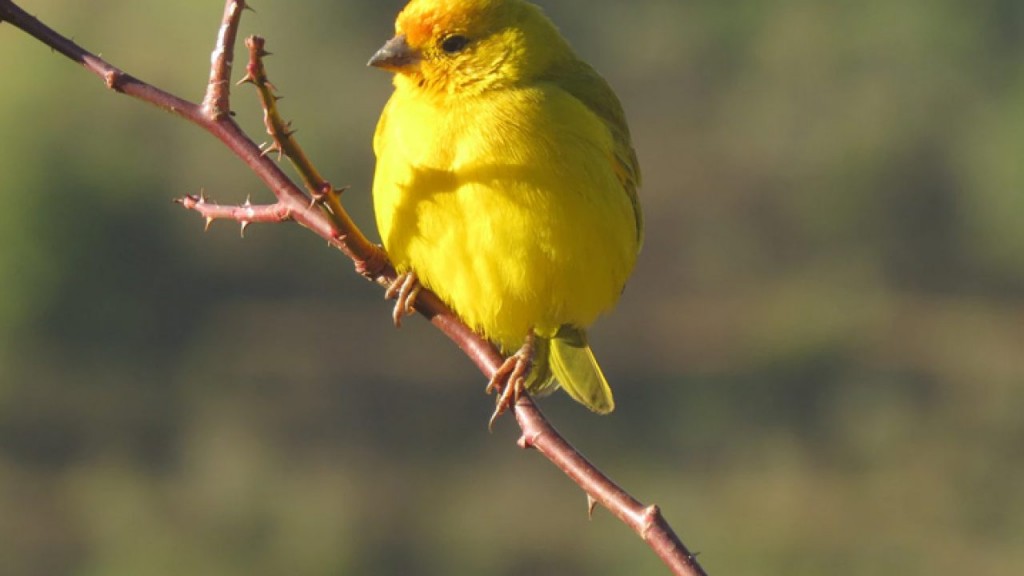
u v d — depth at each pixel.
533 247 6.02
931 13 25.62
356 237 5.20
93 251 19.94
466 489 16.91
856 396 19.94
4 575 14.67
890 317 22.97
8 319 19.08
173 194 20.86
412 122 6.09
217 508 15.83
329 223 5.16
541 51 6.30
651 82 26.86
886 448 18.41
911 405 19.66
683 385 20.28
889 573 15.45
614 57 27.00
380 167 6.14
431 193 5.99
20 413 18.23
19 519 15.87
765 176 25.75
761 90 26.50
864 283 24.22
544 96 6.13
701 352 21.42
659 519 4.63
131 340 20.03
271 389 19.19
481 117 6.05
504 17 6.20
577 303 6.22
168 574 14.97
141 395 19.02
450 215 6.00
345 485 16.58
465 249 6.03
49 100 20.41
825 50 26.22
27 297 19.14
